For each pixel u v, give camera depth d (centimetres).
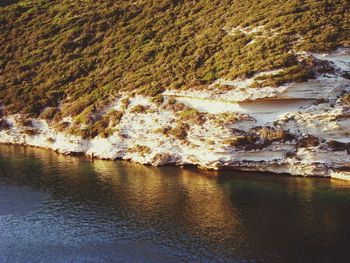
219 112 5784
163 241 3881
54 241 3909
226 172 5531
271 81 5584
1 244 3862
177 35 7831
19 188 5109
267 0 7431
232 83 5906
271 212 4362
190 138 5756
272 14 6975
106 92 7169
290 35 6356
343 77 5597
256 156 5453
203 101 5994
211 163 5556
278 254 3631
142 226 4156
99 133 6506
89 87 7519
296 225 4091
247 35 6800
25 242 3894
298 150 5325
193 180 5281
